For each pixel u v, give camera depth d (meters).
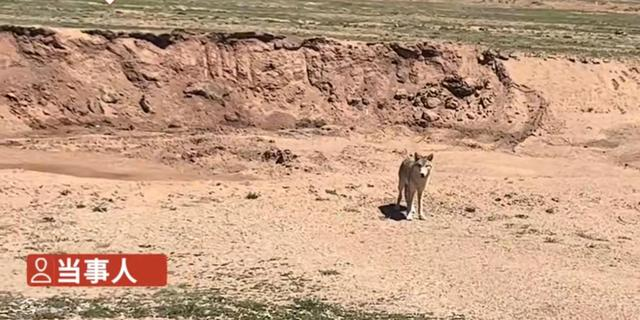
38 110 61.56
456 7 139.75
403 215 44.19
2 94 61.31
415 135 65.81
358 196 47.66
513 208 46.88
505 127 67.12
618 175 57.41
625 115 70.12
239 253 36.75
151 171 52.56
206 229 40.06
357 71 69.81
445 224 42.97
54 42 64.88
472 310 30.80
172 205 44.06
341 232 40.69
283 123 65.44
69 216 41.25
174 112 64.44
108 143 57.59
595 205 48.19
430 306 31.00
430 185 50.75
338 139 62.50
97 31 66.88
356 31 88.31
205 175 52.31
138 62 66.25
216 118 64.88
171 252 36.44
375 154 58.69
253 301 30.58
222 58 68.19
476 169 56.50
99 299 30.30
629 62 76.62
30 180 46.44
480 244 39.72
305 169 53.56
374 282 33.66
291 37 71.06
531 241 40.62
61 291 31.17
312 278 33.81
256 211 43.59
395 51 71.25
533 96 70.06
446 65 71.06
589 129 67.19
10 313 28.25
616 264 37.62
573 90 71.38
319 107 67.31
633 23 121.81
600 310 31.38
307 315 28.95
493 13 130.12
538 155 62.84
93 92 63.75
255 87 67.38
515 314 30.55
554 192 50.69
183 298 30.59
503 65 72.06
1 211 41.44
